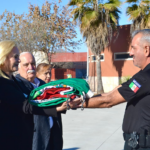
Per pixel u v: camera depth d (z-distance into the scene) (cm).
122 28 1855
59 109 188
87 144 497
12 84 193
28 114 200
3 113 186
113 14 1602
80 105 191
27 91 257
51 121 291
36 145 273
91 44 1597
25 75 284
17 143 191
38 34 1697
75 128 637
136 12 1564
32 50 1709
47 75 350
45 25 1759
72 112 893
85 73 3475
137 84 190
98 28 1561
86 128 636
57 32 1836
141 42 198
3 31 1742
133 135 195
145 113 191
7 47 200
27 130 199
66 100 183
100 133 582
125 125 205
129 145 198
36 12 1802
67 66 3309
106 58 1938
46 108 188
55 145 291
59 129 297
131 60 1828
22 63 281
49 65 353
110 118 773
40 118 279
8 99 183
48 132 281
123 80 1756
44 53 1869
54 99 185
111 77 1917
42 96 187
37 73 351
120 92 196
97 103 196
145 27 1602
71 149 465
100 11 1552
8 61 201
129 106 203
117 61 1888
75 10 1562
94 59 2023
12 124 188
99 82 1720
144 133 191
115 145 488
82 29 1552
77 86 186
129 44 1825
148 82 186
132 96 192
